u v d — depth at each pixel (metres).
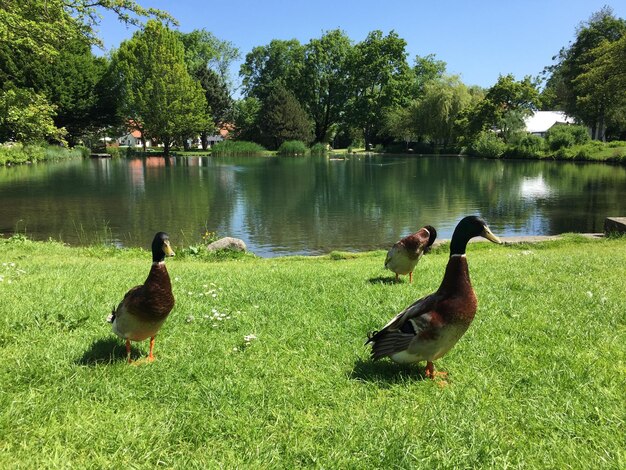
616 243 11.76
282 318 5.58
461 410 3.43
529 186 31.55
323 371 4.16
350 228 18.12
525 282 6.98
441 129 75.88
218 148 76.06
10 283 6.85
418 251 7.24
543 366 4.13
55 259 10.10
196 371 4.12
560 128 61.31
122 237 16.38
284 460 2.95
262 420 3.37
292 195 27.48
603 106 56.25
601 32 67.38
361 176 39.62
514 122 65.50
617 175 38.19
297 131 82.94
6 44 14.31
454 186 31.97
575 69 68.44
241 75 94.69
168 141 69.88
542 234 16.98
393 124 81.44
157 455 2.99
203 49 88.25
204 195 27.36
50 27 14.41
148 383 3.94
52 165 50.22
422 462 2.88
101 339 4.83
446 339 3.73
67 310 5.57
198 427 3.30
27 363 4.09
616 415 3.30
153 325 4.18
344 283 7.32
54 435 3.16
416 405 3.56
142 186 31.64
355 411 3.49
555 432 3.17
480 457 2.92
